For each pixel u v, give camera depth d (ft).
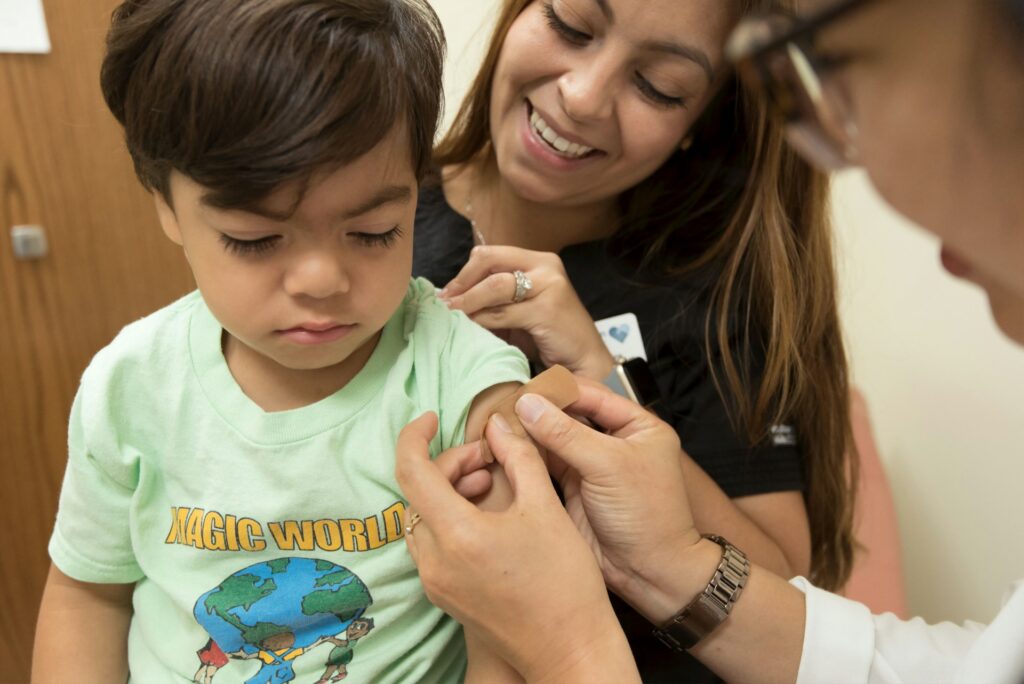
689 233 3.43
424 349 2.18
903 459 5.69
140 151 1.78
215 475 2.09
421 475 1.86
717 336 3.12
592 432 2.21
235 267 1.75
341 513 2.05
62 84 4.58
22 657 5.69
